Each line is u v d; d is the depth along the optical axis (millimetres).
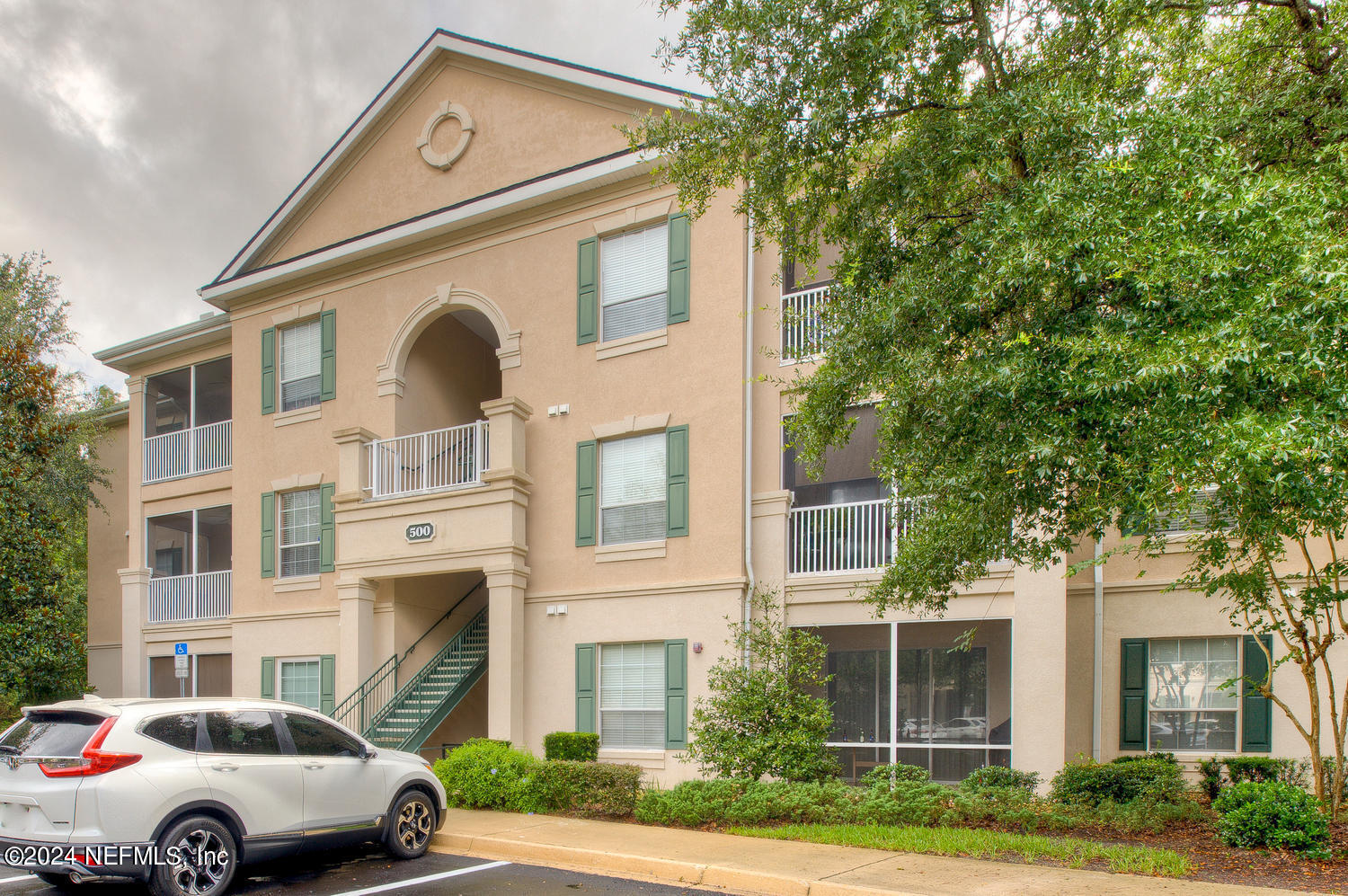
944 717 15164
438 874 8547
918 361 7797
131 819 7027
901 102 9023
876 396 13289
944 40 8742
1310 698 9031
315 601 17047
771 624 12945
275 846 7992
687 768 13242
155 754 7395
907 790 10273
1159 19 8891
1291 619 8984
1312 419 5680
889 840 8789
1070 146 7660
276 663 17375
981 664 15094
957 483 7438
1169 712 12438
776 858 8359
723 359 14008
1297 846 7980
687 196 10078
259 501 18141
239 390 18781
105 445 23828
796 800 10141
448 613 17312
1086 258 6887
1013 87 8391
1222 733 12055
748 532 13680
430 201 17234
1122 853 7938
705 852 8727
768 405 14125
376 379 17062
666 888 7930
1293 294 6066
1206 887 6984
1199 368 5992
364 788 8805
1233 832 8328
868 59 8398
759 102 9055
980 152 8359
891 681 12875
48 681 18688
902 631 15648
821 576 13391
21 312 21359
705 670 13438
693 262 14445
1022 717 11930
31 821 7082
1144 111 7359
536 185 15539
